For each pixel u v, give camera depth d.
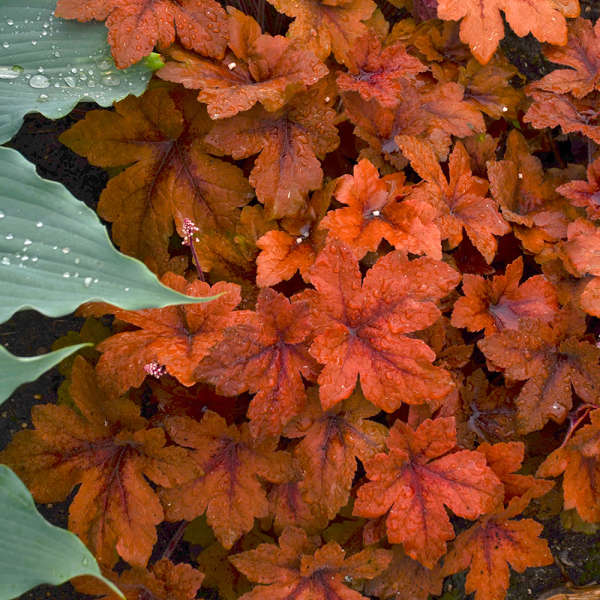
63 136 1.40
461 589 1.49
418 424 1.38
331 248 1.33
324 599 1.34
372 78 1.41
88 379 1.35
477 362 1.46
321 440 1.36
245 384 1.32
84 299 1.24
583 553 1.50
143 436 1.35
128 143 1.41
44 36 1.36
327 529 1.40
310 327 1.33
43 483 1.34
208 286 1.35
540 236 1.44
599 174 1.44
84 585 1.33
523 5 1.43
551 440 1.43
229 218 1.42
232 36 1.39
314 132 1.40
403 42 1.49
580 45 1.47
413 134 1.43
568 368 1.38
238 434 1.36
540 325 1.38
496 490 1.34
